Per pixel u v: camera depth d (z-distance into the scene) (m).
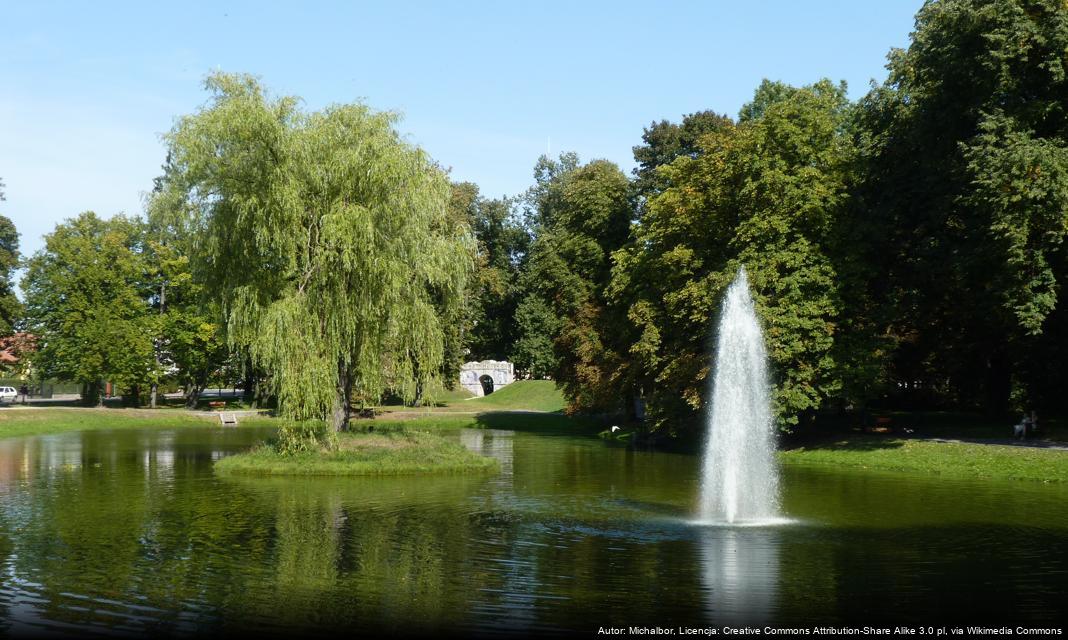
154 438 51.19
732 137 43.69
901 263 41.38
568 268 61.81
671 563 16.88
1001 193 30.14
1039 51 31.97
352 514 22.61
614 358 52.22
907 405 59.72
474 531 20.25
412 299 34.16
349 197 31.44
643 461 38.25
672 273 42.91
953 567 16.45
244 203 30.27
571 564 16.78
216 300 33.22
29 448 43.75
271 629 12.68
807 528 20.59
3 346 72.38
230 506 23.91
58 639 12.20
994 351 41.78
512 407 82.81
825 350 38.03
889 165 40.69
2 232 67.38
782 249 38.62
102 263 70.06
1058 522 21.41
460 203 79.81
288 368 30.47
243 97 31.66
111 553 17.70
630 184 61.59
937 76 35.66
